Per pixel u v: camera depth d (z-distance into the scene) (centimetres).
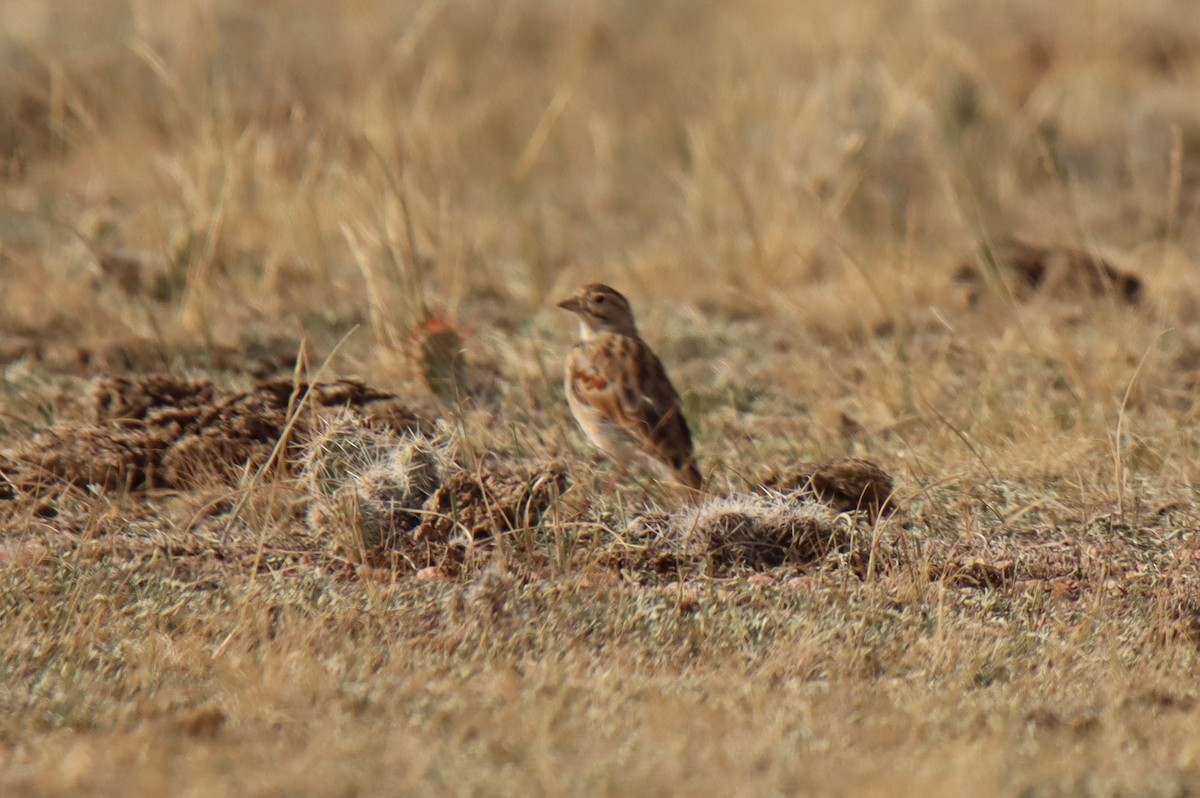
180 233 1580
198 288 1465
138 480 1125
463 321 1541
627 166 2130
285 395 1197
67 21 2292
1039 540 1043
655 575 961
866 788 664
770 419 1286
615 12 2842
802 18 2603
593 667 819
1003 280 1603
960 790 663
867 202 1911
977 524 1063
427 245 1702
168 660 809
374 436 1038
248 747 707
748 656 836
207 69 2094
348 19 2391
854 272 1628
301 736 722
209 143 1697
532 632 851
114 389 1201
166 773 680
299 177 1864
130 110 2022
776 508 997
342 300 1570
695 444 1227
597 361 1170
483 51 2544
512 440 1204
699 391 1364
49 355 1395
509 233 1842
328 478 1020
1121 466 1112
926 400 1240
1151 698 789
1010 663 834
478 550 976
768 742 716
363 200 1641
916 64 2283
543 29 2716
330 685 776
